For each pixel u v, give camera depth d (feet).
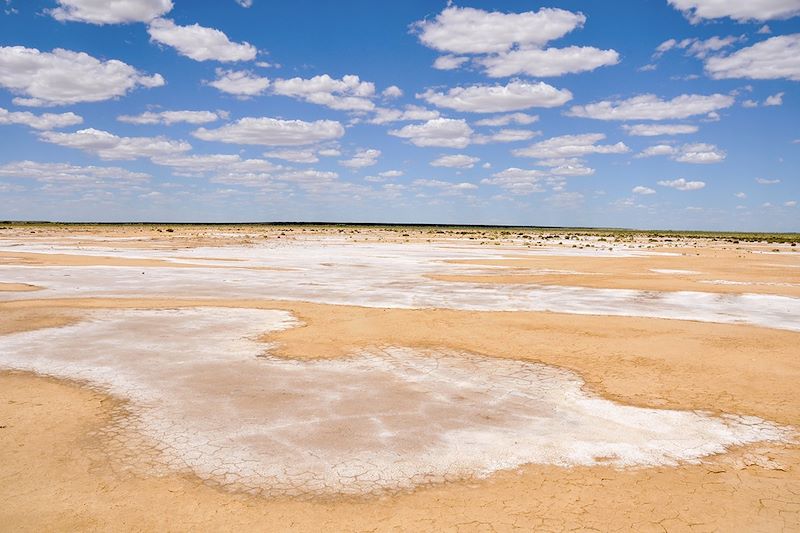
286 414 26.84
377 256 135.33
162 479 20.18
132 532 16.87
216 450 22.67
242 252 146.10
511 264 114.11
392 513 18.19
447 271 98.02
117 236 223.92
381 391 30.58
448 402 28.94
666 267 108.58
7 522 17.19
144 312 53.06
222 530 17.07
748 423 26.40
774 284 80.38
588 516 18.12
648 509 18.61
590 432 25.14
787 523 17.81
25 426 24.84
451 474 20.95
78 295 63.10
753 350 40.16
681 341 42.93
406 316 52.54
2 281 74.84
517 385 32.01
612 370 35.22
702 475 21.12
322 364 35.91
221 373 33.50
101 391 29.81
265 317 51.39
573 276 90.48
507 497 19.31
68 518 17.52
